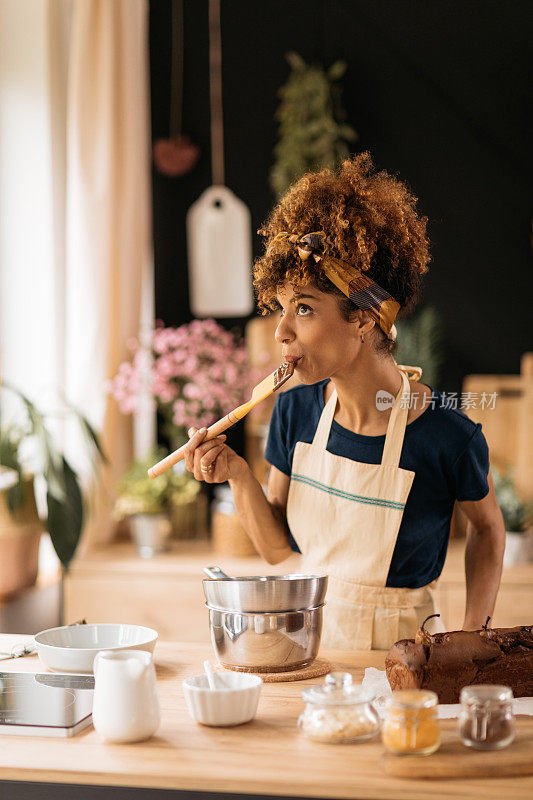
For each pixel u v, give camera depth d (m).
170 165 3.87
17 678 1.42
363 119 3.82
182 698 1.36
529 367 3.59
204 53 3.92
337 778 1.06
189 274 3.95
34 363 3.62
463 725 1.13
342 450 1.74
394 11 3.79
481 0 3.75
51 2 3.61
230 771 1.08
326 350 1.58
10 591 3.13
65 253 3.69
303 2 3.85
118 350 3.61
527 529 3.35
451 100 3.78
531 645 1.35
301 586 1.44
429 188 3.80
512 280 3.76
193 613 3.30
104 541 3.66
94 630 1.56
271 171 3.89
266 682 1.43
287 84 3.87
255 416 3.69
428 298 3.80
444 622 3.14
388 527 1.68
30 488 3.16
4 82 3.59
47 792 1.10
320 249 1.52
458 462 1.68
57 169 3.64
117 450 3.67
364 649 1.68
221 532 3.45
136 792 1.09
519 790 1.03
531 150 3.74
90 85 3.50
